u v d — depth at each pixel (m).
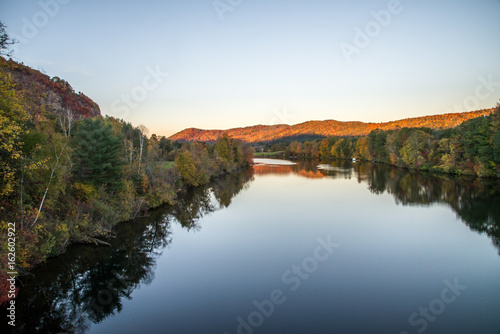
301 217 40.03
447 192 54.22
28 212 22.91
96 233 30.28
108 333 16.38
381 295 20.02
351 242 30.23
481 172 64.38
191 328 16.66
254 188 65.06
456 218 37.97
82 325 17.23
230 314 17.94
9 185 20.72
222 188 65.69
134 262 26.00
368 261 25.53
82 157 32.34
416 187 61.19
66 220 27.61
